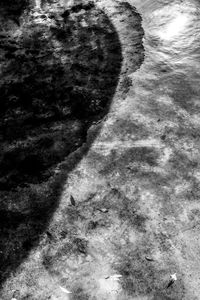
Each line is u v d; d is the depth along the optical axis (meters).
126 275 2.41
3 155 3.08
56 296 2.32
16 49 3.94
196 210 2.75
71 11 4.41
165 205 2.76
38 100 3.51
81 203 2.76
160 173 2.95
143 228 2.64
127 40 4.10
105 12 4.43
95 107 3.45
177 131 3.25
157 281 2.39
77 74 3.74
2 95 3.52
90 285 2.36
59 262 2.46
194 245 2.57
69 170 2.96
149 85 3.63
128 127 3.26
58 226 2.64
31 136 3.22
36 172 2.96
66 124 3.32
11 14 4.29
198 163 3.04
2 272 2.41
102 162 3.01
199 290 2.37
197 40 4.09
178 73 3.77
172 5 4.43
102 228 2.63
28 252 2.50
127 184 2.88
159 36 4.14
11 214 2.69
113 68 3.80
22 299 2.31
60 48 3.99
